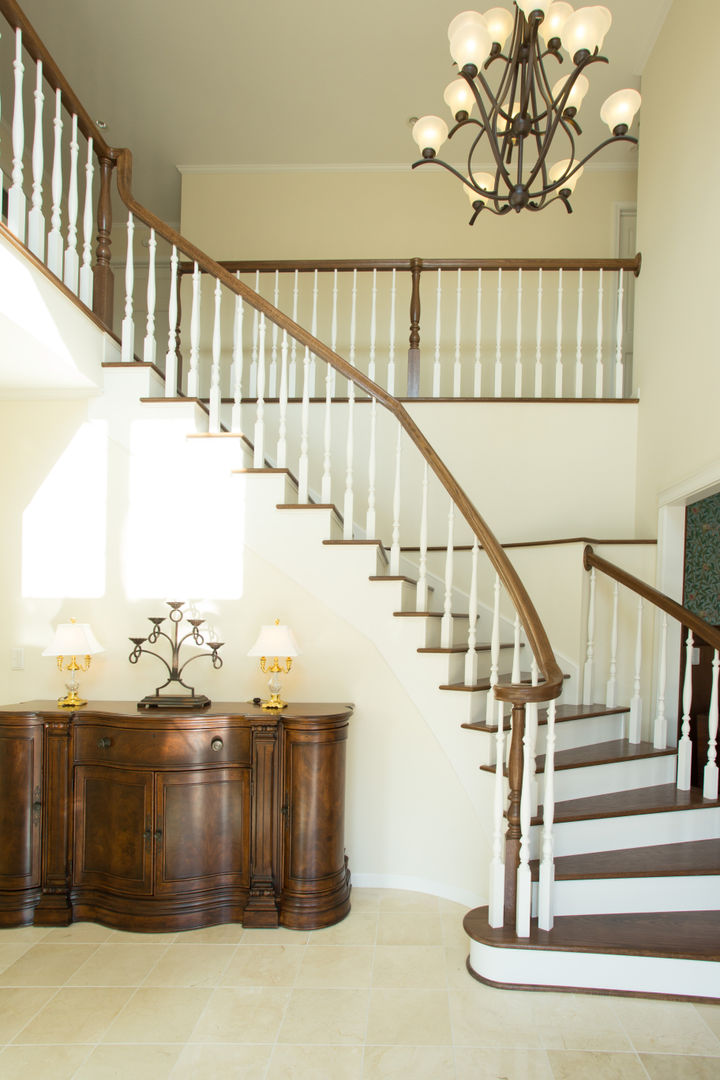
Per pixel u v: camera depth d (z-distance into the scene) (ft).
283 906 9.77
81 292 11.10
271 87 16.47
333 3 13.92
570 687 12.76
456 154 18.72
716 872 8.89
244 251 19.39
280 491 11.37
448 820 10.79
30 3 14.12
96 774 9.98
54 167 10.38
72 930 9.64
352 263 15.84
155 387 11.98
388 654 10.93
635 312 15.47
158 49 15.35
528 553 13.56
